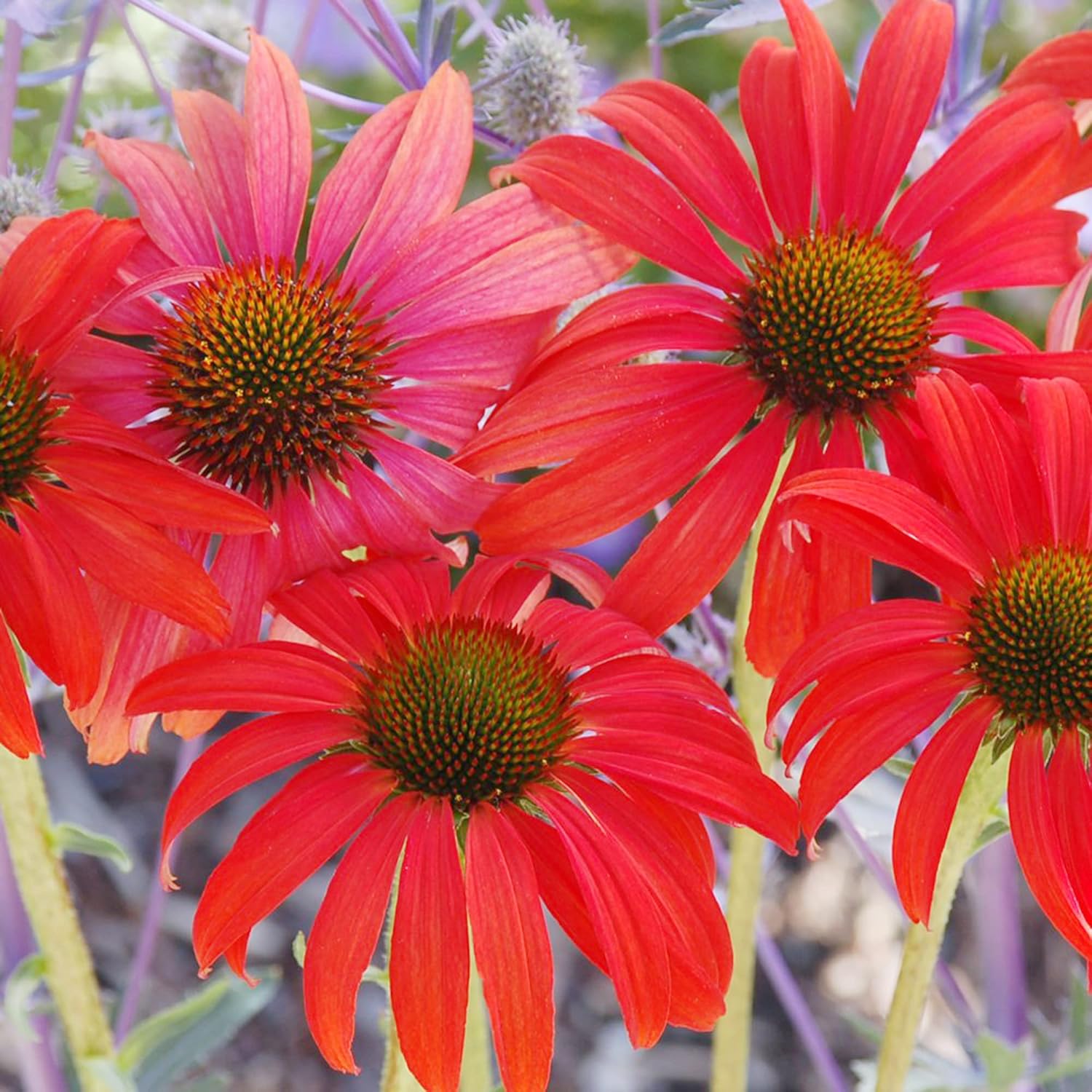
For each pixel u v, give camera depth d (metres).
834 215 0.54
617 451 0.51
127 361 0.51
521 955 0.48
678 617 0.52
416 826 0.49
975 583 0.51
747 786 0.50
